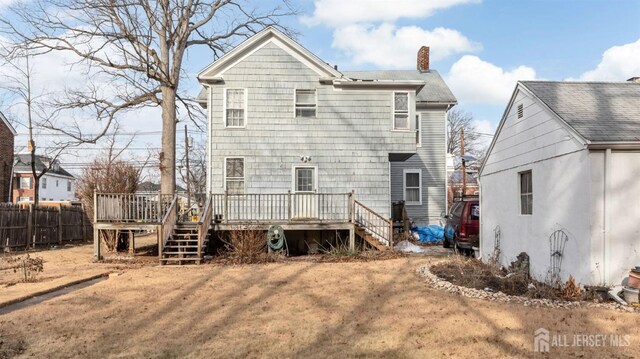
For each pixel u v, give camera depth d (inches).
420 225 807.1
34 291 309.6
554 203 319.3
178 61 689.0
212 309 266.7
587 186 279.7
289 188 605.9
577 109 319.3
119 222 502.6
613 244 277.4
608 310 255.8
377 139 619.2
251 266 441.4
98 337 213.0
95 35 646.5
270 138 607.8
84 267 444.8
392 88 623.8
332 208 605.6
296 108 613.6
